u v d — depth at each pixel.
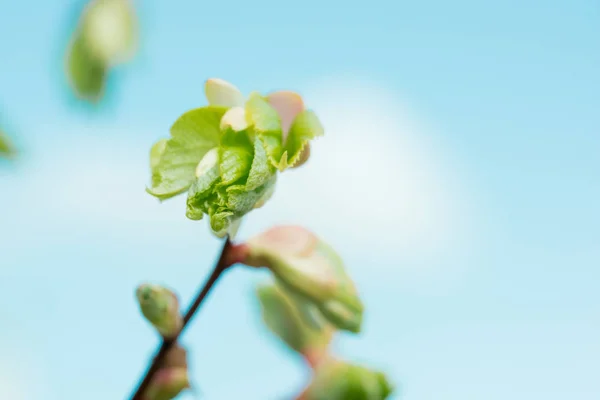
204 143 0.31
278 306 0.34
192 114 0.31
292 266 0.32
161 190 0.31
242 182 0.31
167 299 0.31
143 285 0.31
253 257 0.32
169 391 0.32
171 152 0.31
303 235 0.33
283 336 0.34
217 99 0.31
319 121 0.31
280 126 0.31
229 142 0.31
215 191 0.31
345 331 0.33
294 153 0.31
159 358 0.32
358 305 0.33
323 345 0.33
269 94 0.31
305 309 0.34
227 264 0.32
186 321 0.32
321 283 0.32
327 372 0.33
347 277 0.33
